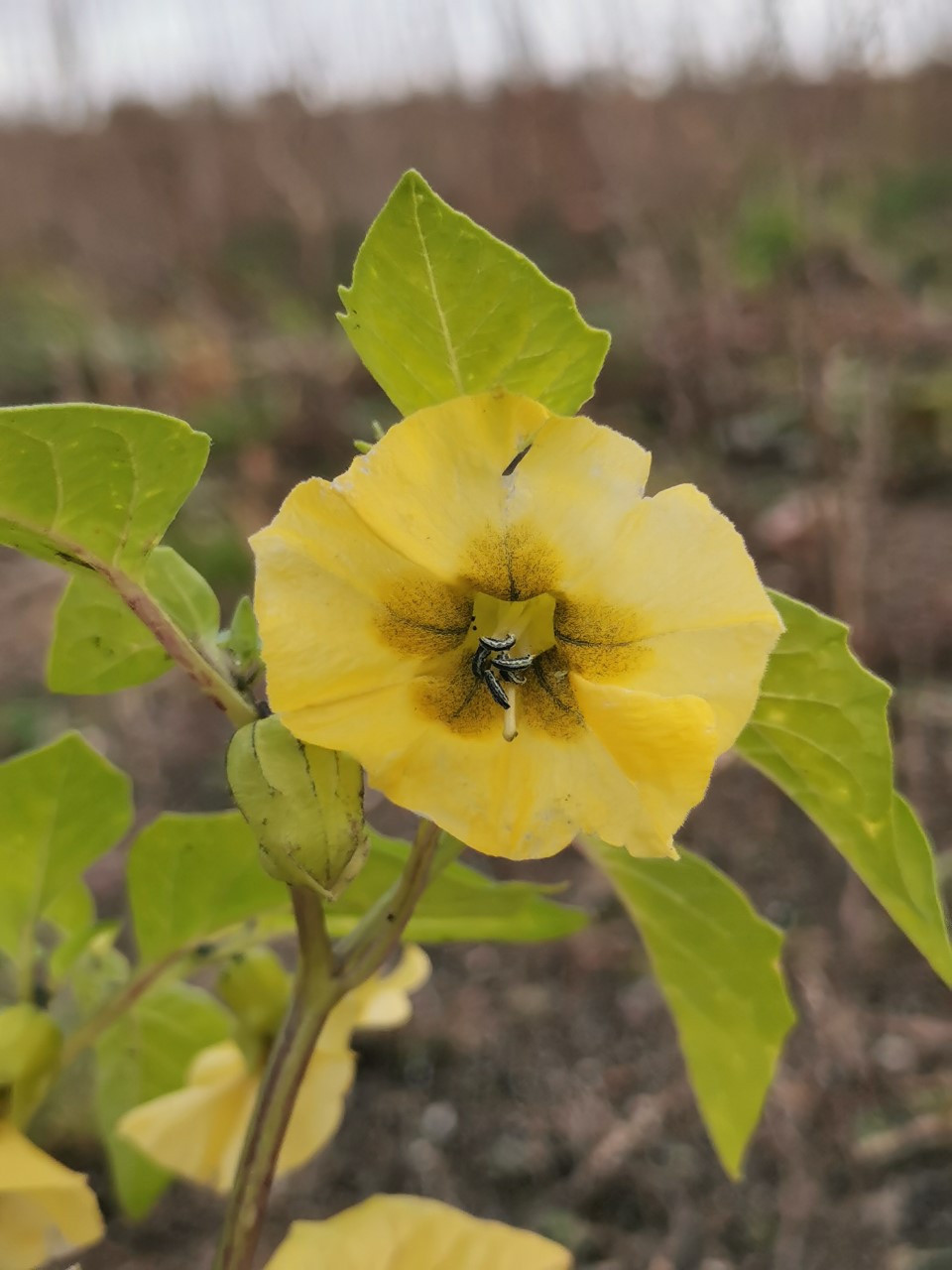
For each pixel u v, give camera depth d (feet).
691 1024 0.41
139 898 0.35
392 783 0.25
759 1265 0.73
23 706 1.47
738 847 1.09
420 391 0.29
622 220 2.05
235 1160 0.37
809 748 0.29
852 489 1.22
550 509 0.25
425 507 0.25
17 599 1.82
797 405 1.63
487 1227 0.33
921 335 1.65
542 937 0.40
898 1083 0.80
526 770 0.25
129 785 0.36
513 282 0.27
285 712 0.24
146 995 0.41
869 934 0.93
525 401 0.25
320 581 0.24
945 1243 0.71
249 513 1.67
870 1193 0.74
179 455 0.26
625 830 0.25
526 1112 0.87
